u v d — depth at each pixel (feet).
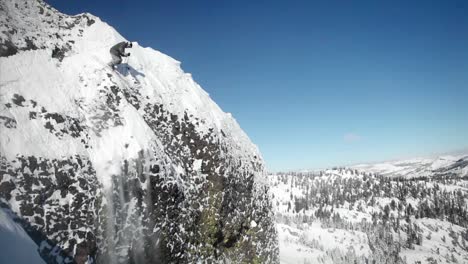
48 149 35.35
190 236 52.29
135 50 59.88
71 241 33.68
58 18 51.80
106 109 43.78
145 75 57.06
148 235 42.65
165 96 57.93
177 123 57.11
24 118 35.27
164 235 45.52
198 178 56.85
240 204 67.15
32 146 34.12
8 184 30.86
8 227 28.25
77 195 35.76
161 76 61.87
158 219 44.55
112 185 39.34
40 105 37.52
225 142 66.69
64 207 34.35
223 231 61.05
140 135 44.27
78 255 33.96
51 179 34.19
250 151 78.54
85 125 41.14
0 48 38.14
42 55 42.68
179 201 49.11
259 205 74.28
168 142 53.83
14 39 40.63
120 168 40.55
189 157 56.90
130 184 41.09
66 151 36.78
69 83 42.88
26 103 36.47
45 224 32.19
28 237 29.86
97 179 38.60
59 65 44.27
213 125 63.36
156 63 63.87
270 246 73.87
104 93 44.75
